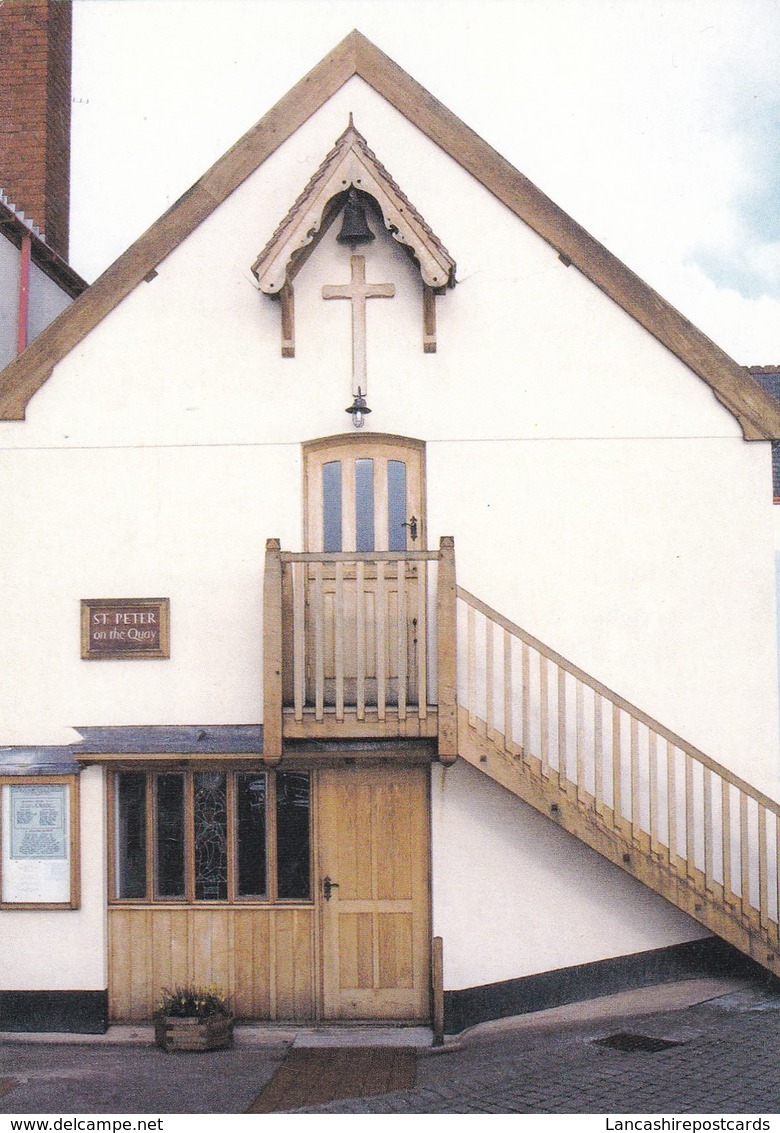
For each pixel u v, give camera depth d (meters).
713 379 8.96
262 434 9.12
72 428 9.19
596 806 8.20
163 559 9.09
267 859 9.07
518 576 8.95
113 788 9.16
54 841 8.95
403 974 8.92
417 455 9.16
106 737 8.93
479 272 9.12
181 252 9.25
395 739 8.38
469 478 9.03
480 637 8.90
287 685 8.52
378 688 8.09
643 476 8.99
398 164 9.16
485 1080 7.18
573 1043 7.73
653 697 8.85
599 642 8.91
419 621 8.22
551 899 8.78
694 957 8.83
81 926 8.91
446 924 8.77
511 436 9.04
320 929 8.97
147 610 9.05
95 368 9.21
